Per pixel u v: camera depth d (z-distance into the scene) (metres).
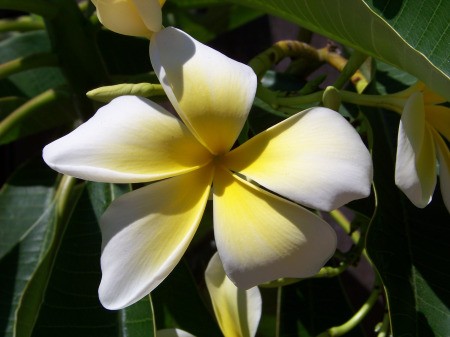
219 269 0.22
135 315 0.23
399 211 0.23
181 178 0.18
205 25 0.35
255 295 0.22
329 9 0.20
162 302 0.27
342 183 0.17
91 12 0.27
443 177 0.20
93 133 0.17
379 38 0.19
